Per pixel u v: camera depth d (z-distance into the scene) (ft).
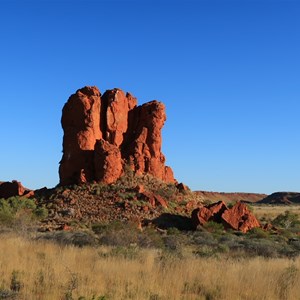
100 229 145.79
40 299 42.80
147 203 187.73
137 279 51.96
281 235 173.58
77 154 204.33
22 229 135.33
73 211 181.88
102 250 81.20
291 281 52.49
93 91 212.84
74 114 207.72
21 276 50.14
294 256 98.12
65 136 208.74
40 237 113.29
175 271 56.29
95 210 182.29
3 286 46.09
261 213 339.36
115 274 54.75
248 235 163.94
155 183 206.49
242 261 71.56
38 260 64.13
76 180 202.80
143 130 213.05
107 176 199.00
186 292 49.47
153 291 46.55
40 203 196.24
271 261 74.54
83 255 71.20
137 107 221.05
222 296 47.78
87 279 51.06
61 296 43.34
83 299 40.45
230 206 191.31
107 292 45.57
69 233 129.49
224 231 170.71
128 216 176.65
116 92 213.66
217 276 54.34
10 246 77.00
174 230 163.12
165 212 184.55
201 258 76.23
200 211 177.58
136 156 208.74
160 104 215.72
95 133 207.72
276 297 47.75
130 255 71.56
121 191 193.47
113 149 201.87
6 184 221.25
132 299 43.47
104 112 212.84
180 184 213.46
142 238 108.99
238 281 51.85
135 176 204.95
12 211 171.83
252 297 47.26
